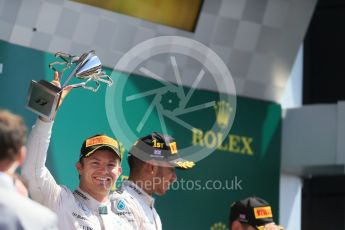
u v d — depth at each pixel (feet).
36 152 51.78
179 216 78.95
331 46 99.86
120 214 58.08
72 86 53.16
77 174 72.69
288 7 83.92
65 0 72.95
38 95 51.42
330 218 97.35
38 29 72.08
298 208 91.71
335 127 86.74
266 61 85.10
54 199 53.21
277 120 87.40
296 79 95.09
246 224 61.00
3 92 69.92
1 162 36.11
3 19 70.38
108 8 75.20
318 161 86.79
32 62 71.67
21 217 34.04
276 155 86.74
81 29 74.18
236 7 81.87
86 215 54.39
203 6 80.23
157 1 77.77
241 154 83.97
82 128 73.36
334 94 98.73
